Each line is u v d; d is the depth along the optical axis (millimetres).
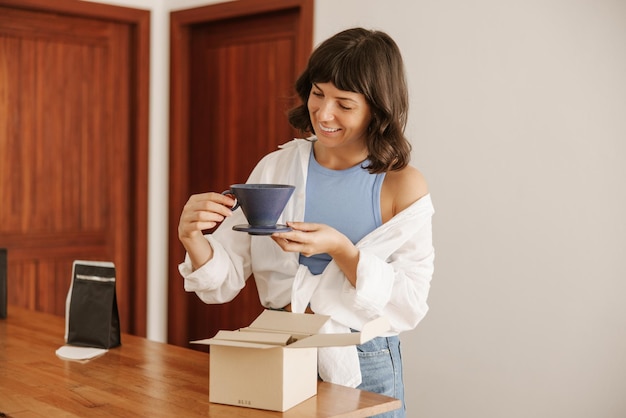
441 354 3312
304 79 1809
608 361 2828
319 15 3711
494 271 3135
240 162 4270
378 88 1695
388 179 1812
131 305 4551
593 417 2873
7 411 1516
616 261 2793
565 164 2918
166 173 4559
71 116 4285
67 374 1794
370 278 1644
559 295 2951
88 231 4383
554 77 2938
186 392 1643
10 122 4082
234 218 1909
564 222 2928
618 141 2771
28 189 4160
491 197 3135
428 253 1811
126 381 1731
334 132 1732
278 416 1476
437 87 3291
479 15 3141
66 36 4234
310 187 1854
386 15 3453
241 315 4246
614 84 2777
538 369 3020
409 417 3438
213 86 4375
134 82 4453
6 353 2006
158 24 4469
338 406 1536
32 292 4199
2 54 4035
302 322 1641
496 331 3139
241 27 4195
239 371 1527
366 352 1759
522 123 3031
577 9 2863
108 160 4434
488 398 3166
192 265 1804
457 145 3234
